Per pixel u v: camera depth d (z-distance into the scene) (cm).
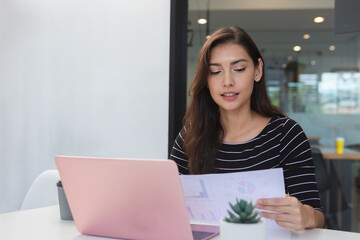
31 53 303
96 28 289
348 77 241
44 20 300
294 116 250
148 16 277
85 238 113
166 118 273
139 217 106
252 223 87
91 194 110
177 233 103
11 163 306
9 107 307
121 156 284
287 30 252
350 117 241
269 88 254
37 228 123
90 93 291
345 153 243
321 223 126
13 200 306
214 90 146
